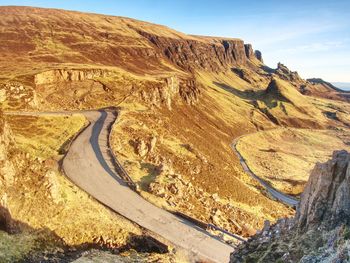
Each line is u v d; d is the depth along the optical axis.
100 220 50.59
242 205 84.56
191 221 57.41
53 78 124.19
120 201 57.84
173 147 101.44
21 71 122.88
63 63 153.88
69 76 128.50
